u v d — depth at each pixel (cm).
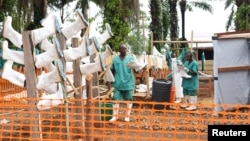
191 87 1057
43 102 491
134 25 2312
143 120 680
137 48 2128
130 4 2277
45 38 516
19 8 1978
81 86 641
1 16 1733
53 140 503
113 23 2108
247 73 953
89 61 722
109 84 795
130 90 793
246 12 2784
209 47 2536
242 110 956
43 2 2094
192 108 895
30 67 495
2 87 901
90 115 477
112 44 2088
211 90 1542
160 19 3045
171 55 1441
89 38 662
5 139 582
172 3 3591
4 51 510
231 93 935
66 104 530
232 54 929
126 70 786
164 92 1037
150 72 1462
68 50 566
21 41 517
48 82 498
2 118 548
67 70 714
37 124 489
